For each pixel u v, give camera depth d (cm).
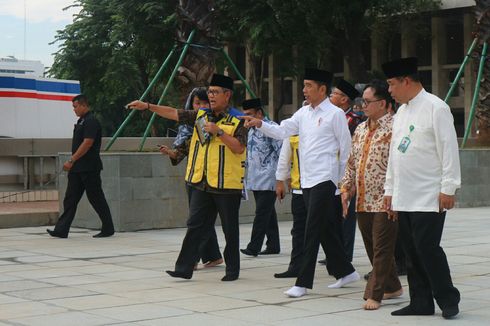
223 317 670
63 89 2267
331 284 852
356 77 4041
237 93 4319
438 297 671
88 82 4350
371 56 5138
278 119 4919
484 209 1917
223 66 3388
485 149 2020
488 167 2025
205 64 1515
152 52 3994
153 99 4162
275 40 3566
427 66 5088
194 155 876
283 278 889
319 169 776
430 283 679
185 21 1509
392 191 687
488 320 663
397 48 5194
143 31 3872
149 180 1426
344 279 827
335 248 823
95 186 1291
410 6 4450
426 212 659
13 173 1908
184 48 1506
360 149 748
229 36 3731
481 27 1975
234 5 3509
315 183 775
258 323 647
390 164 688
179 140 938
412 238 682
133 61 4178
